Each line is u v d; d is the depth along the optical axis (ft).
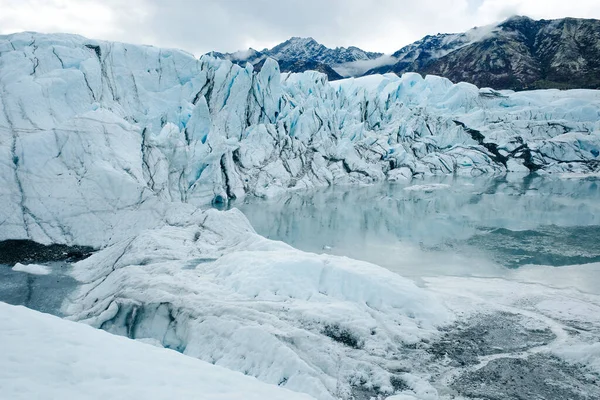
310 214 119.14
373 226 104.63
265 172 157.48
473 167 199.00
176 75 156.35
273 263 51.93
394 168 192.85
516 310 50.26
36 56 124.16
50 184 80.07
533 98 245.24
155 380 21.86
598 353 38.65
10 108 104.37
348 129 206.69
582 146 204.74
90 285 58.59
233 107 169.27
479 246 85.61
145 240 65.36
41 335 24.50
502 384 35.45
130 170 89.30
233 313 42.93
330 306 45.11
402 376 35.91
